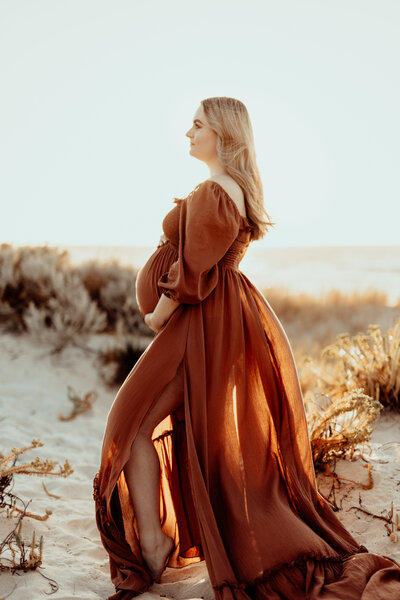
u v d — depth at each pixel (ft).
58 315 23.58
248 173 9.14
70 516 10.84
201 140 9.29
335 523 8.94
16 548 9.24
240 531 7.95
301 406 9.20
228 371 8.64
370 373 15.56
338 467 12.05
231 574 7.60
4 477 9.96
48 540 9.80
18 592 8.04
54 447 15.19
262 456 8.66
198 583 8.49
